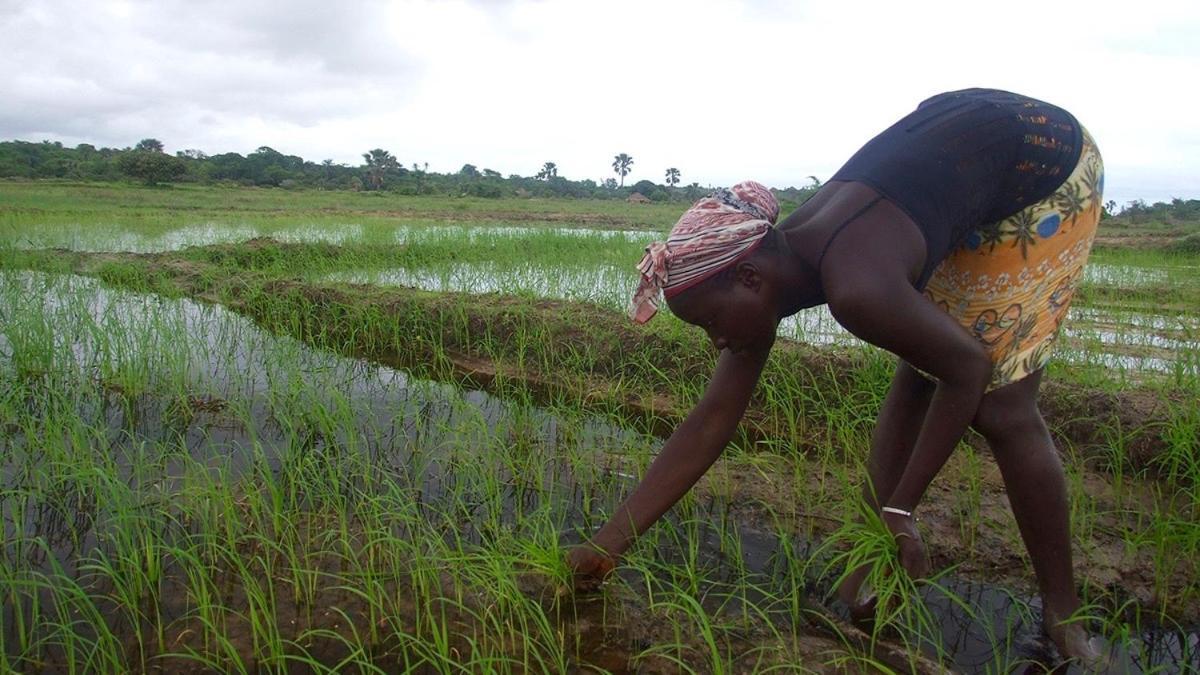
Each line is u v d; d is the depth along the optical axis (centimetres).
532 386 601
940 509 393
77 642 283
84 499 387
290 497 388
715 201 245
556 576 312
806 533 377
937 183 233
